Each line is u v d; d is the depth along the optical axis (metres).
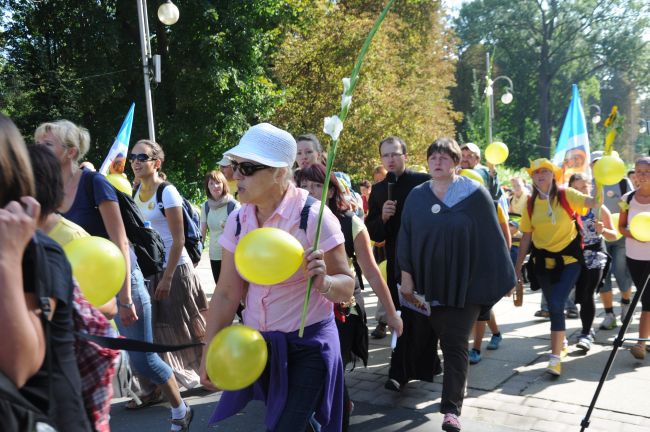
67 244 2.21
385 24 22.69
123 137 5.79
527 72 61.59
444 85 32.69
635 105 64.00
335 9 22.30
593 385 4.45
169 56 20.44
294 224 2.33
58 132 2.99
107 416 1.81
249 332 2.13
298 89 22.28
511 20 61.94
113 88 18.95
